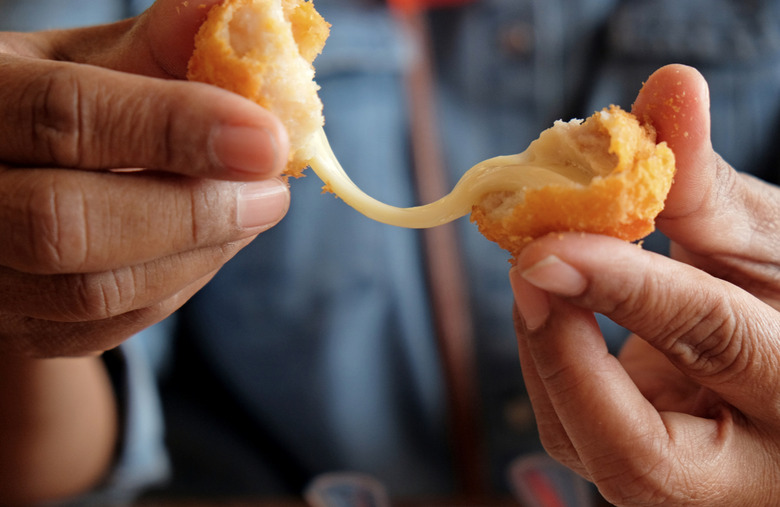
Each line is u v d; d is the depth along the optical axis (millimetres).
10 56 202
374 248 446
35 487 368
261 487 447
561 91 460
